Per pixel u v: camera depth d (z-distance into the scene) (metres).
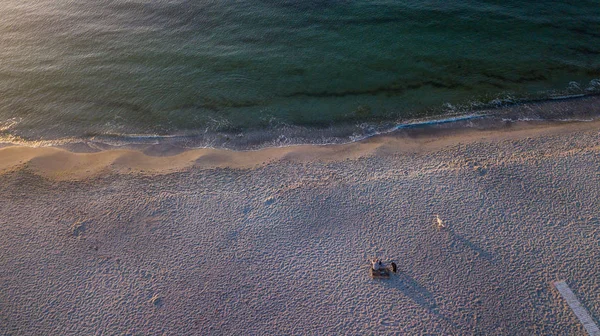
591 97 31.95
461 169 27.12
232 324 20.75
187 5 44.41
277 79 35.00
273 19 41.34
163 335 20.45
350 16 40.56
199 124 32.22
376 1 41.97
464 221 24.22
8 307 21.55
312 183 27.05
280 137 31.08
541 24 37.53
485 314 20.44
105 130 32.28
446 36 37.38
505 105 32.00
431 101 32.66
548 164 26.97
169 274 22.67
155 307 21.42
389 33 38.22
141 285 22.27
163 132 31.92
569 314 20.19
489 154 28.27
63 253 23.70
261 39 39.09
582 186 25.44
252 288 22.02
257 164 28.94
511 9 39.34
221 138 31.25
